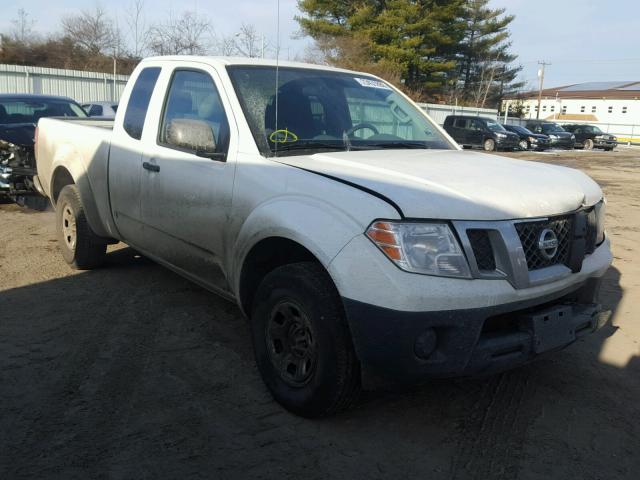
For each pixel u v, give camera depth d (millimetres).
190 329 4383
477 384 3693
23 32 42750
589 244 3406
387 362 2744
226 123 3764
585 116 73812
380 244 2729
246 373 3732
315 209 2982
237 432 3078
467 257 2766
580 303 3396
